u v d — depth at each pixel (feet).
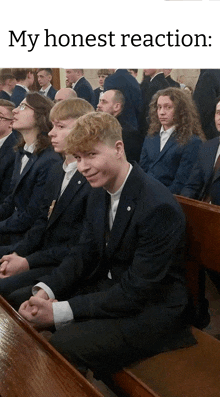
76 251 5.57
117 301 4.60
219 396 3.68
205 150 6.00
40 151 7.58
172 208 4.58
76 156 4.84
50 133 6.79
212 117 5.84
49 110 7.68
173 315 4.62
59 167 6.81
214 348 4.48
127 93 6.77
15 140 8.75
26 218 7.70
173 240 4.57
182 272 4.89
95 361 4.35
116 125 4.78
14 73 8.25
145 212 4.58
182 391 3.89
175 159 6.39
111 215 5.16
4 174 9.18
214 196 6.00
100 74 7.11
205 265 4.90
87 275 5.52
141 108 6.67
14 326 3.04
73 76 7.49
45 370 2.52
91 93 7.37
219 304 6.16
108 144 4.72
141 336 4.48
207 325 5.44
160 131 6.50
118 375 4.28
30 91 8.26
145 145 6.78
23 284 5.98
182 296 4.74
